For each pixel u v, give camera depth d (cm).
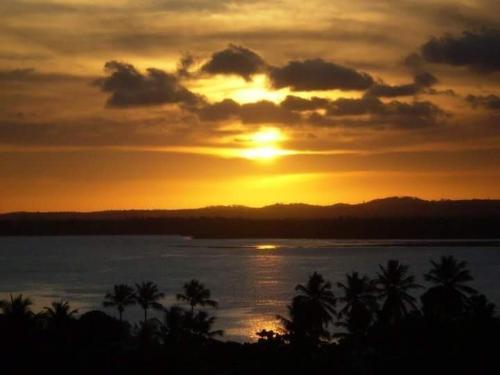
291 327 10788
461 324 10269
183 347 9888
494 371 8831
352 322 10900
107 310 19850
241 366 9700
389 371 9194
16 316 8988
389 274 11156
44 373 8369
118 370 8819
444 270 11000
